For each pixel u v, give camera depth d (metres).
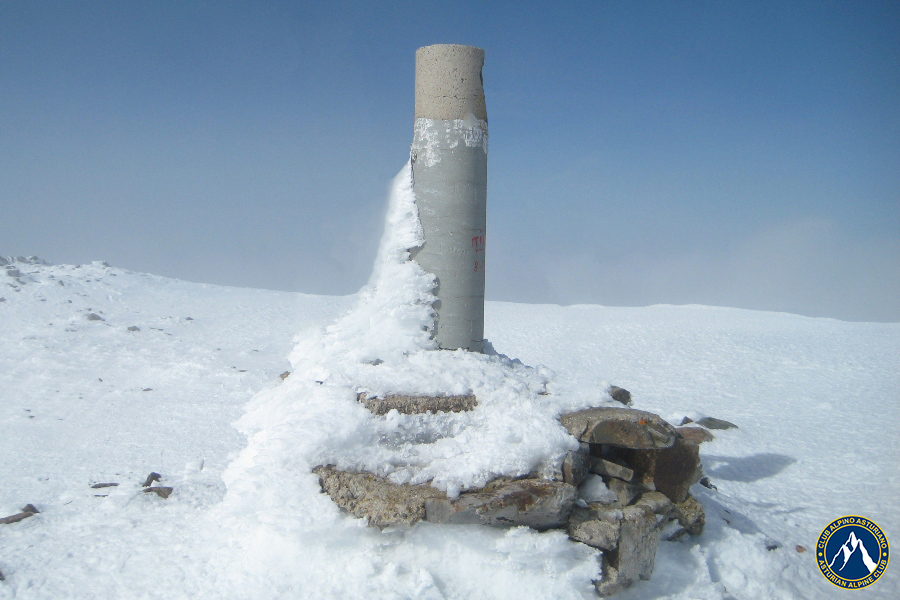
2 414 10.98
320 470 5.21
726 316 26.30
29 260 26.23
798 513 7.43
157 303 23.05
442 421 5.64
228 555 5.34
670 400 13.69
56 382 13.32
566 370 16.92
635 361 18.00
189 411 11.52
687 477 5.84
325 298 27.41
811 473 8.95
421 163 6.62
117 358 15.70
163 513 6.64
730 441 10.53
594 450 5.82
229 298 25.56
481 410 5.77
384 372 5.99
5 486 7.53
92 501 7.04
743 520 6.65
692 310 28.75
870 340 20.33
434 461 5.34
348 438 5.32
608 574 5.00
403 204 6.67
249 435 6.33
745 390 14.62
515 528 4.94
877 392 14.24
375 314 6.62
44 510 6.79
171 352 16.64
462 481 5.02
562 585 4.79
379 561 4.84
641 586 5.19
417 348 6.44
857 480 8.64
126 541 5.89
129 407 11.74
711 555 5.76
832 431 11.21
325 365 6.27
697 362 17.73
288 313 23.33
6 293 20.86
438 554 4.89
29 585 5.10
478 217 6.70
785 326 23.39
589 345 20.33
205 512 6.62
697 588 5.34
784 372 16.44
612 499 5.41
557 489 4.95
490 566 4.84
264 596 4.73
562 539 4.90
